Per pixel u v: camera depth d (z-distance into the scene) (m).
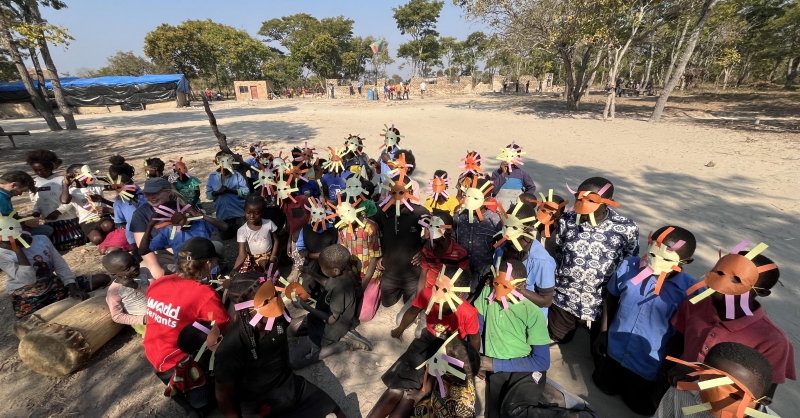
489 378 3.04
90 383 3.30
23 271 3.73
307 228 4.40
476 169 5.55
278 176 5.55
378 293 4.30
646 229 6.28
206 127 19.05
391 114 23.73
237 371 2.37
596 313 3.36
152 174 5.34
